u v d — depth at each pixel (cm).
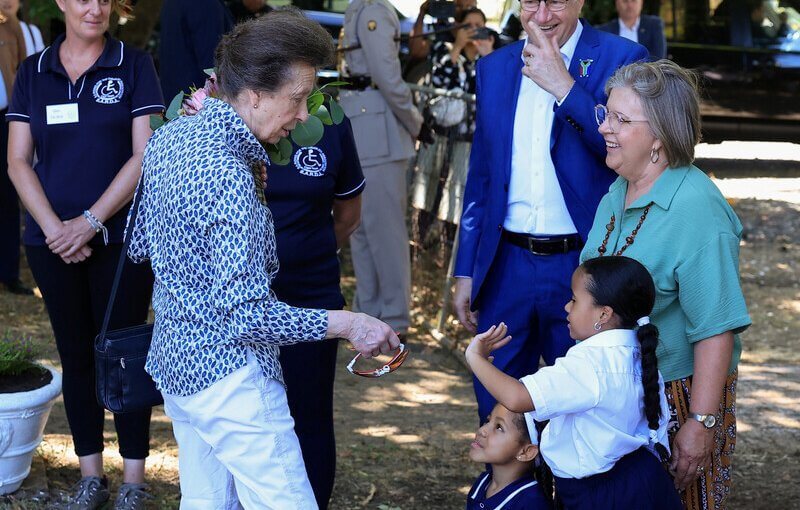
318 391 371
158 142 276
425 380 617
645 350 284
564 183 355
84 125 390
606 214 317
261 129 270
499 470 332
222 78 269
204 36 451
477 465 488
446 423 544
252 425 270
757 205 1091
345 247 912
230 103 269
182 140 266
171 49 459
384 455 495
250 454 273
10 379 417
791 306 786
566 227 360
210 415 270
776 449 513
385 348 271
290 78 263
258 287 259
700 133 301
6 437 400
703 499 307
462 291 391
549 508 325
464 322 395
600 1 1130
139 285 396
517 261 367
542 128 360
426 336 693
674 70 298
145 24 886
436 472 478
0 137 719
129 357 310
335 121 339
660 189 298
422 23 757
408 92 636
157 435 502
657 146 298
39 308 719
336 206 398
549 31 354
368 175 642
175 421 288
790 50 1198
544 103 360
